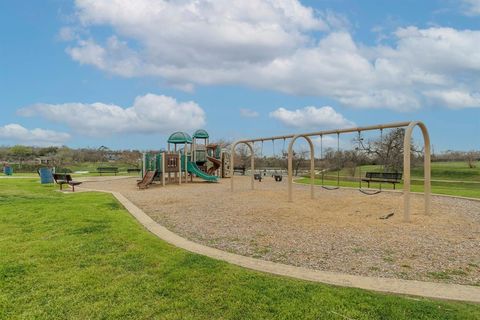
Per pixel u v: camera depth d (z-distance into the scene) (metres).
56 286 4.30
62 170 38.00
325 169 36.84
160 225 8.29
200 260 5.24
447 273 5.02
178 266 4.97
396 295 4.05
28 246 6.05
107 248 5.92
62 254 5.57
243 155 49.16
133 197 14.49
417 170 37.09
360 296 3.94
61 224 7.86
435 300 3.92
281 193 15.65
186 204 12.20
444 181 28.77
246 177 32.38
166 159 21.92
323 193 16.16
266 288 4.17
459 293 4.14
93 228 7.45
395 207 10.77
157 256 5.46
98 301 3.90
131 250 5.79
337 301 3.79
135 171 43.19
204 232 7.65
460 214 9.95
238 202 12.58
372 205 11.16
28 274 4.69
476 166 38.31
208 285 4.28
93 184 23.06
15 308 3.73
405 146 8.80
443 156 49.38
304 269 5.02
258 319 3.47
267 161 47.03
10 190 16.86
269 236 7.28
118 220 8.45
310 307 3.67
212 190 17.98
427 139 9.62
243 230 7.87
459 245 6.61
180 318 3.53
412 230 7.81
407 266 5.31
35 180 24.81
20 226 7.79
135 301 3.90
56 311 3.67
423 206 11.19
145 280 4.48
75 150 69.19
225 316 3.54
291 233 7.55
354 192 16.83
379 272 5.02
